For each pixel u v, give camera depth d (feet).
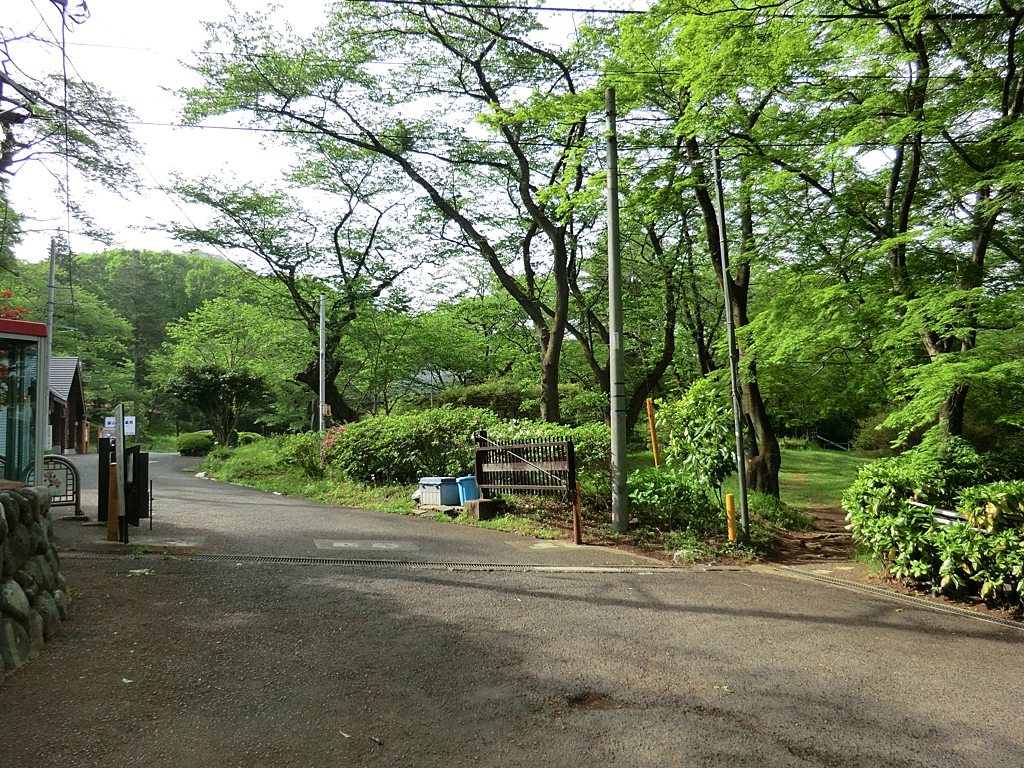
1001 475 27.02
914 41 32.48
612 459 31.68
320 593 18.93
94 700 11.51
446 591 19.99
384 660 14.11
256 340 113.80
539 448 32.48
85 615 15.66
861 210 37.99
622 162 47.62
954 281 33.22
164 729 10.68
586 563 25.38
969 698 13.10
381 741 10.67
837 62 34.06
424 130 66.85
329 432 51.60
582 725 11.50
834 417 113.60
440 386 112.78
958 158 34.14
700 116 37.70
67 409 106.52
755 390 48.21
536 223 65.62
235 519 31.58
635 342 73.15
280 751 10.21
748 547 28.81
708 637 16.60
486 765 10.09
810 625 17.97
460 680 13.25
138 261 220.43
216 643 14.51
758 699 12.80
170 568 20.61
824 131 36.11
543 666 14.19
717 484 33.01
